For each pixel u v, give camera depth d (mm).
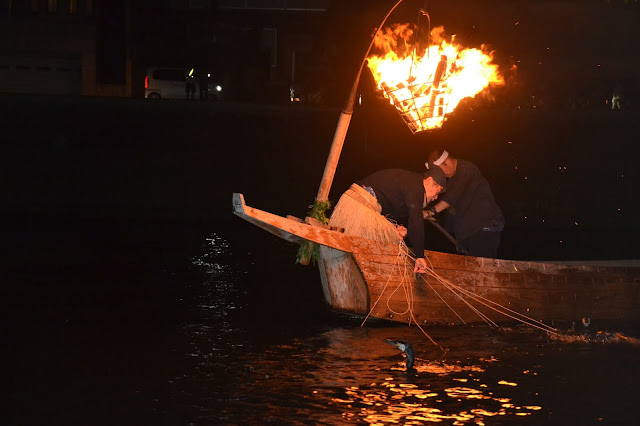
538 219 28703
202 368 9414
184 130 29641
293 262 17703
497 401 8320
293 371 9312
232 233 23203
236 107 29938
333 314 12438
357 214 11633
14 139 29125
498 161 29641
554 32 37156
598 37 37375
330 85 39406
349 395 8453
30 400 8289
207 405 8125
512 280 12000
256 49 45094
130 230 23547
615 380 9094
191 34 45688
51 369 9375
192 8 46156
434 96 11289
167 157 29516
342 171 30000
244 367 9453
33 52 41250
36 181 28969
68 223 25203
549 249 22609
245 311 12625
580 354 10219
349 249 11492
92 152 29359
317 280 15492
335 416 7816
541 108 36594
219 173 29625
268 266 17141
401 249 11703
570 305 12180
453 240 12859
